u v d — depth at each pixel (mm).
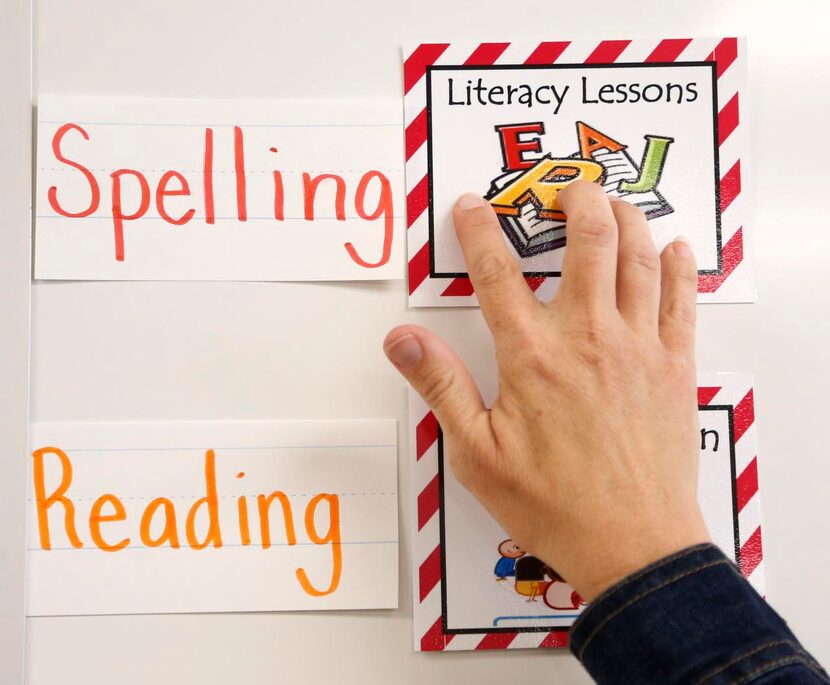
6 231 441
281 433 446
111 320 446
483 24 462
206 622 438
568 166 459
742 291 460
